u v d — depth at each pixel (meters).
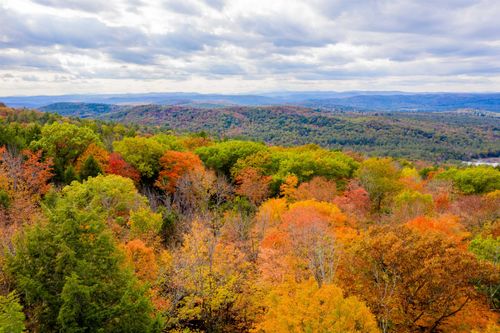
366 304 21.14
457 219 40.31
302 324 16.88
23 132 58.31
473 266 19.94
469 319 20.66
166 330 24.92
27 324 15.56
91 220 17.70
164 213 38.50
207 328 26.11
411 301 20.69
